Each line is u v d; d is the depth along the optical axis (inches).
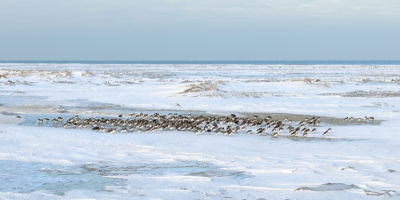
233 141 1101.7
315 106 1847.9
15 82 2684.5
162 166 841.5
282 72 5113.2
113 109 1758.1
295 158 899.4
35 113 1615.4
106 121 1355.8
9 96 2116.1
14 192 680.4
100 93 2294.5
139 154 938.7
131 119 1486.2
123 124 1344.7
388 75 4303.6
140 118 1519.4
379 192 661.9
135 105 1866.4
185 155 930.1
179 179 750.5
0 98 2031.3
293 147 1025.5
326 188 688.4
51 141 1068.5
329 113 1660.9
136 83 2977.4
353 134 1212.5
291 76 4141.2
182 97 2069.4
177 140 1107.3
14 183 728.3
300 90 2506.2
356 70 5743.1
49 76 3179.1
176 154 938.7
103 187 708.0
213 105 1852.9
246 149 1002.1
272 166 831.7
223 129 1250.6
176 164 856.9
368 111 1707.7
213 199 645.9
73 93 2287.2
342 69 6166.3
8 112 1617.9
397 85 2945.4
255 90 2458.2
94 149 982.4
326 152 960.9
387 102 1980.8
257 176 765.9
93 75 3491.6
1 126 1288.1
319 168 810.2
